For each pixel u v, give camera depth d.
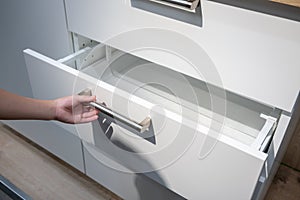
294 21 0.47
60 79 0.71
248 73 0.56
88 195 1.04
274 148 0.63
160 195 0.81
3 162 1.13
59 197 1.03
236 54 0.56
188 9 0.54
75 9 0.72
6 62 1.00
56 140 1.00
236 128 0.76
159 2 0.56
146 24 0.63
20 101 0.62
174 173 0.65
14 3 0.83
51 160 1.14
